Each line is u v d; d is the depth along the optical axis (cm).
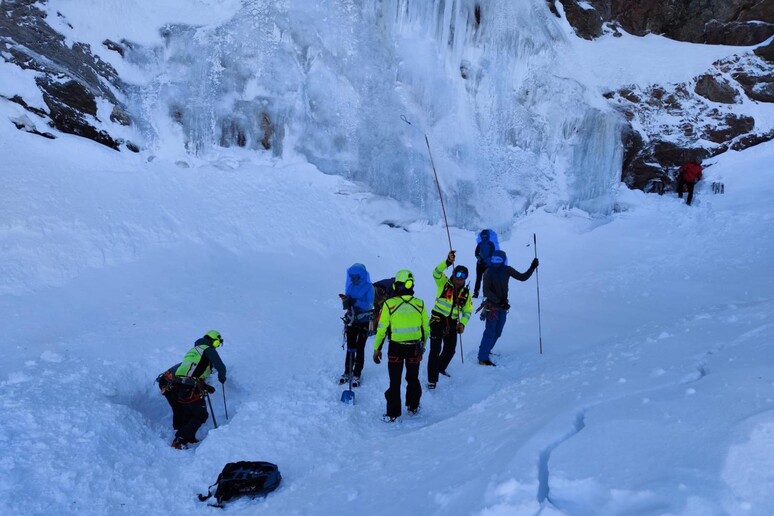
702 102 1570
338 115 1288
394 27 1388
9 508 409
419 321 595
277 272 1016
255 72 1245
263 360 704
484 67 1444
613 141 1499
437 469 379
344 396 616
